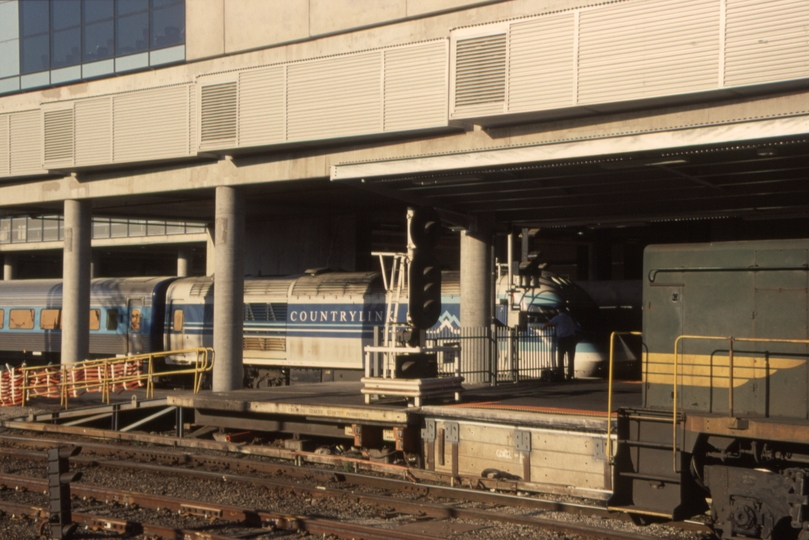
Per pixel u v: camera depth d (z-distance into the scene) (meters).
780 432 8.75
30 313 29.41
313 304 22.73
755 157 12.87
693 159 13.20
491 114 15.41
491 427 12.91
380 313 21.47
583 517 10.71
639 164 13.27
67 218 23.06
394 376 14.35
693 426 9.38
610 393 10.23
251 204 25.05
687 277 10.12
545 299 21.41
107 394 19.52
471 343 18.00
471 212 19.14
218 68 20.20
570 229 29.92
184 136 19.91
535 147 13.17
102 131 21.25
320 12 18.61
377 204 24.88
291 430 15.98
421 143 17.25
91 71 22.55
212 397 17.25
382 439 14.79
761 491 8.77
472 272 19.25
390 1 17.66
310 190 21.11
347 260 26.89
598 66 14.34
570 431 12.02
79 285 23.06
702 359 9.94
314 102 17.86
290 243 28.62
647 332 10.37
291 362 23.09
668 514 9.45
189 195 22.41
